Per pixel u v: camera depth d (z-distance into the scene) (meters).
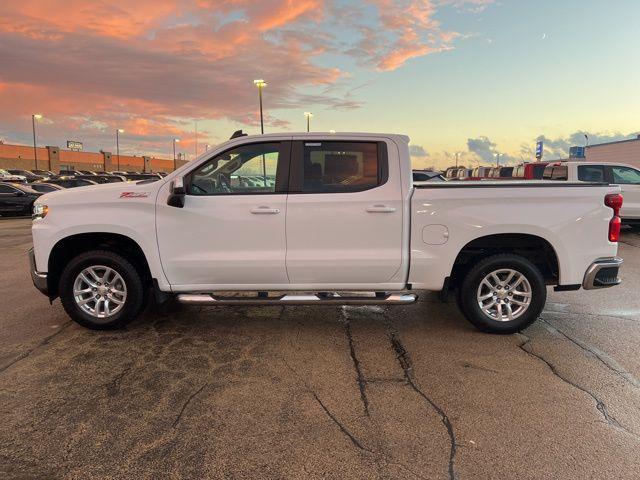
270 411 3.21
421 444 2.83
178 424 3.04
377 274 4.53
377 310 5.54
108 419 3.10
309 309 5.57
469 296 4.61
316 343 4.47
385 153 4.52
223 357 4.13
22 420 3.09
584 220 4.47
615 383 3.63
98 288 4.70
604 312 5.46
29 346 4.36
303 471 2.59
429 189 4.45
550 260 4.66
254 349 4.32
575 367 3.92
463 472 2.58
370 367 3.93
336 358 4.11
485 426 3.03
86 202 4.53
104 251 4.61
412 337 4.63
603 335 4.69
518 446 2.81
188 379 3.69
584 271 4.55
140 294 4.68
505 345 4.42
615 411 3.21
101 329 4.73
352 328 4.91
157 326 4.93
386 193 4.45
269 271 4.52
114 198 4.52
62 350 4.27
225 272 4.54
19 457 2.70
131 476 2.54
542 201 4.44
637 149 28.20
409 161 4.53
